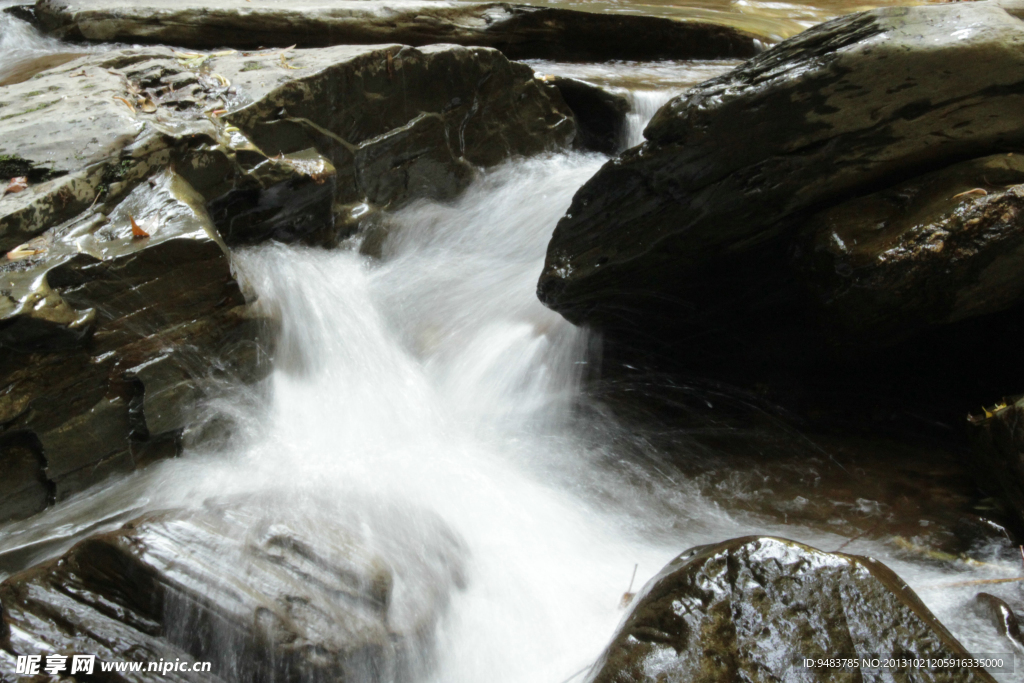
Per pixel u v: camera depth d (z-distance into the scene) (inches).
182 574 115.8
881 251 143.3
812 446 177.0
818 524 154.0
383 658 115.4
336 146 201.5
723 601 107.7
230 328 161.0
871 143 146.5
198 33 280.8
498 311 212.4
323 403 176.6
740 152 150.8
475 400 192.5
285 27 284.0
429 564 134.1
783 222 163.0
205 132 171.3
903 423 181.3
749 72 149.5
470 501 156.4
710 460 175.6
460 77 225.9
